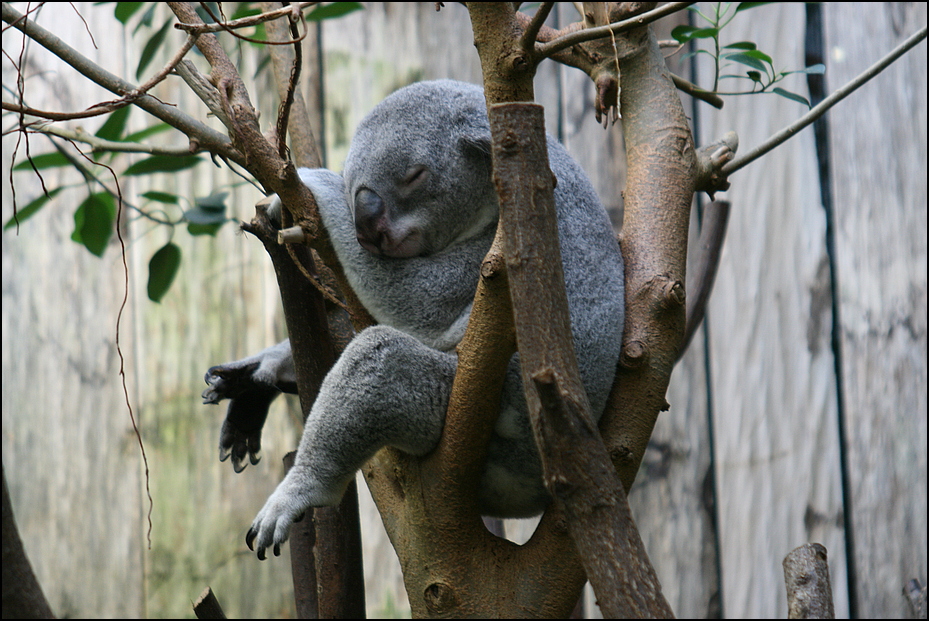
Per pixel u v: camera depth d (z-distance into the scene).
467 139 3.32
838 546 4.69
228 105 2.43
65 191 5.27
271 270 5.20
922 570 4.70
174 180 5.25
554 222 1.76
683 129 2.92
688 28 3.69
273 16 2.19
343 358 2.79
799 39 4.87
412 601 2.47
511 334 2.11
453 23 5.20
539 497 3.11
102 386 5.22
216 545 5.11
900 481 4.75
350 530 2.99
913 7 4.95
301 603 3.29
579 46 3.11
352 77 5.22
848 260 4.86
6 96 5.24
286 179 2.45
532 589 2.33
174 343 5.22
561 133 5.06
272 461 5.14
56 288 5.27
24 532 5.18
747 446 4.78
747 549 4.72
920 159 4.93
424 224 3.32
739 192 4.89
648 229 2.74
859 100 4.90
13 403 5.23
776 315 4.84
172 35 5.25
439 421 2.73
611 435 2.49
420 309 3.29
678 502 4.76
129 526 5.14
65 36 5.30
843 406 4.79
